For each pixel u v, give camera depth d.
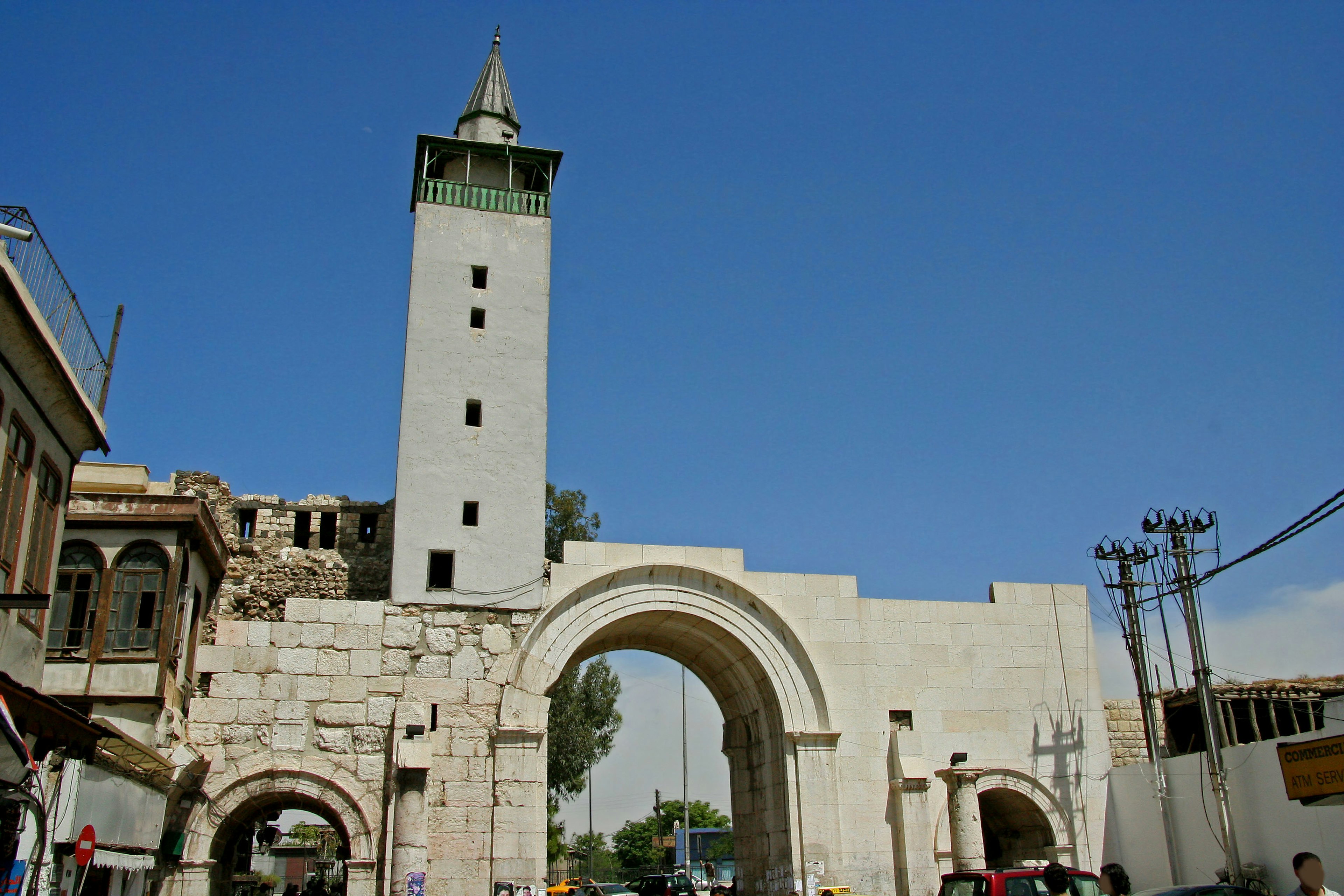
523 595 27.30
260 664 25.22
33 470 15.56
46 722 12.91
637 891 41.75
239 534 29.56
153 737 20.50
